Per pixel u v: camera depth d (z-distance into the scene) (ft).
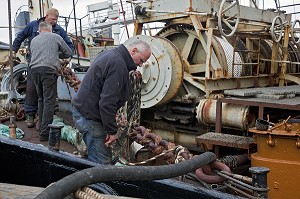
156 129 23.12
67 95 24.80
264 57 24.77
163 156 12.39
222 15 19.84
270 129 12.46
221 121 17.31
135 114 14.49
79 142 14.97
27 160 8.38
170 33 23.67
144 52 10.76
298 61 27.37
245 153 16.81
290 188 12.05
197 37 22.18
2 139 8.81
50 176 8.01
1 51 34.47
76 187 4.72
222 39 21.70
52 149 8.16
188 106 21.53
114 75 10.44
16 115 20.85
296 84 26.32
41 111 18.17
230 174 8.32
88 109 11.05
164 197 6.38
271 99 16.51
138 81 14.43
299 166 11.80
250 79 22.30
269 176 12.40
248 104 15.97
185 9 21.88
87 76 11.06
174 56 20.71
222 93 20.11
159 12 22.57
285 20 27.37
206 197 5.89
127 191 6.76
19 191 5.88
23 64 25.80
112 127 10.75
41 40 16.84
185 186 6.15
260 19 26.22
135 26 24.91
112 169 5.32
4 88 25.12
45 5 33.40
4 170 8.70
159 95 21.06
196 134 21.30
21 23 38.73
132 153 16.11
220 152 16.20
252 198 5.84
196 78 20.79
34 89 19.94
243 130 17.04
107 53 10.77
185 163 6.52
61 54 17.74
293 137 11.94
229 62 20.92
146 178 5.71
